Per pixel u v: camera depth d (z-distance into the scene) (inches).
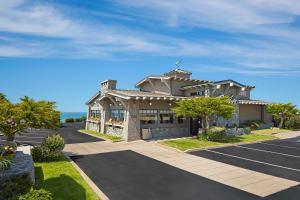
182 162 556.4
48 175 419.8
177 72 1077.1
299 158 605.3
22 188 293.7
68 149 705.6
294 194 366.6
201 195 362.0
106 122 1075.9
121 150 689.6
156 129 920.9
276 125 1346.0
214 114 848.3
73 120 2023.9
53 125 386.3
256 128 1203.9
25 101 356.5
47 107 384.2
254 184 410.9
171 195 361.7
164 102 956.0
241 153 660.1
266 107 1294.3
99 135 1018.1
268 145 792.9
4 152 374.3
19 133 353.7
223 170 494.3
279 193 370.6
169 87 1036.5
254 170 495.5
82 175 446.3
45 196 276.5
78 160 569.6
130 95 842.2
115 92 938.1
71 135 1069.8
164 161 564.1
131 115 861.8
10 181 299.4
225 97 853.8
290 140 907.4
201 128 908.6
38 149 526.3
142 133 869.2
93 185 394.6
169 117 964.0
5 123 329.1
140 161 563.2
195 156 619.2
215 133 830.5
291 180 433.4
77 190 358.0
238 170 494.3
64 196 332.5
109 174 461.7
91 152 661.9
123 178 438.0
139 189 384.8
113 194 364.2
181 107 842.2
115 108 1030.4
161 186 398.6
